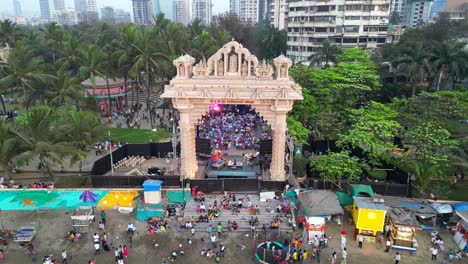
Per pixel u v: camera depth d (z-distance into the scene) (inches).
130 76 2829.7
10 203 1713.8
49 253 1403.8
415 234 1568.7
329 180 1860.2
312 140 2377.0
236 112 3307.1
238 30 5305.1
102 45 3690.9
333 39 4421.8
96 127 2036.2
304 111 2266.2
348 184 1812.3
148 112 3294.8
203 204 1684.3
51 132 1827.0
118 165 2142.0
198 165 2123.5
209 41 3169.3
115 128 2837.1
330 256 1413.6
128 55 2987.2
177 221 1615.4
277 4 6437.0
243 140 2536.9
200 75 1748.3
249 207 1675.7
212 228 1549.0
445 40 3762.3
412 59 2849.4
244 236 1523.1
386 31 4362.7
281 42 4881.9
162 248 1444.4
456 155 1900.8
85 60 2979.8
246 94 1713.8
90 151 2404.0
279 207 1643.7
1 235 1503.4
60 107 2449.6
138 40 2906.0
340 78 2317.9
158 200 1674.5
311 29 4498.0
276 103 1729.8
